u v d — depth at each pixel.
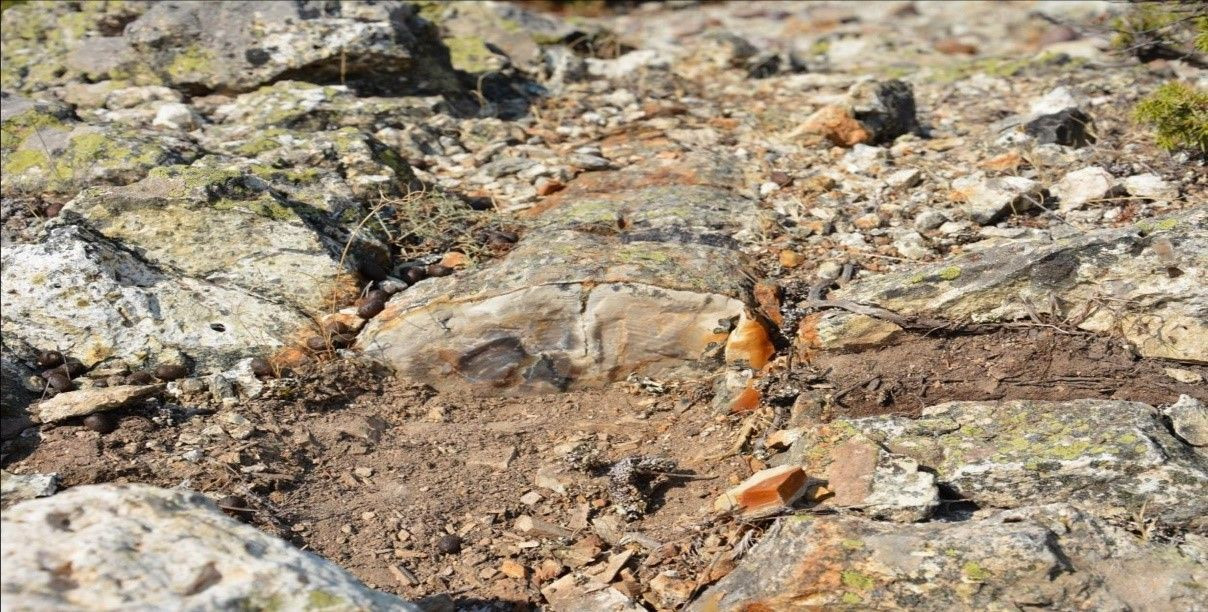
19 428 1.26
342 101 1.61
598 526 1.24
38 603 1.05
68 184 1.47
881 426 1.25
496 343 1.33
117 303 1.34
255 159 1.48
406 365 1.33
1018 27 2.20
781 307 1.34
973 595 1.15
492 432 1.30
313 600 1.07
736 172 1.53
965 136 1.61
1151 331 1.28
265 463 1.26
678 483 1.26
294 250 1.38
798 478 1.22
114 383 1.31
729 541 1.22
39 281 1.34
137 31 1.66
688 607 1.18
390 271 1.41
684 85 1.78
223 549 1.08
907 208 1.46
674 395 1.32
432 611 1.18
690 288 1.32
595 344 1.32
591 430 1.30
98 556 1.07
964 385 1.27
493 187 1.53
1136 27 1.69
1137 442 1.21
